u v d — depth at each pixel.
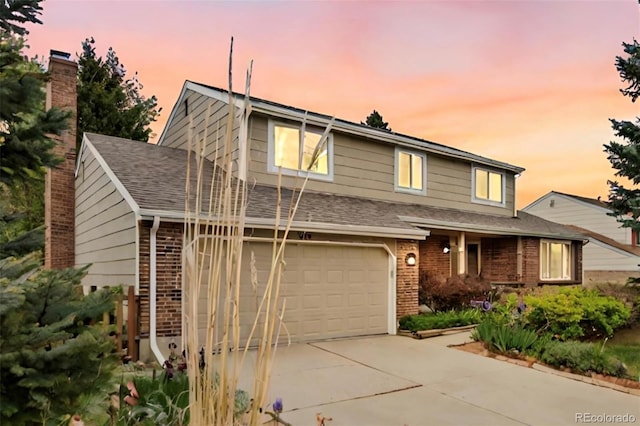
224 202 1.81
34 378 2.17
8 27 3.36
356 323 8.23
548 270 14.61
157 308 6.20
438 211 12.08
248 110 1.99
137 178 7.39
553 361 6.04
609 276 18.91
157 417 3.06
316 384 5.13
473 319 9.18
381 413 4.26
